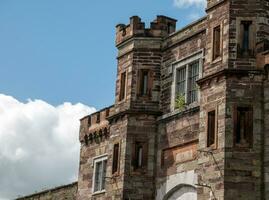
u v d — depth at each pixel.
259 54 31.55
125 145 37.16
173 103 36.44
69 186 49.69
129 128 37.38
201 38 35.47
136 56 38.47
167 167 35.84
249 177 30.12
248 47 31.91
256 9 32.25
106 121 44.41
